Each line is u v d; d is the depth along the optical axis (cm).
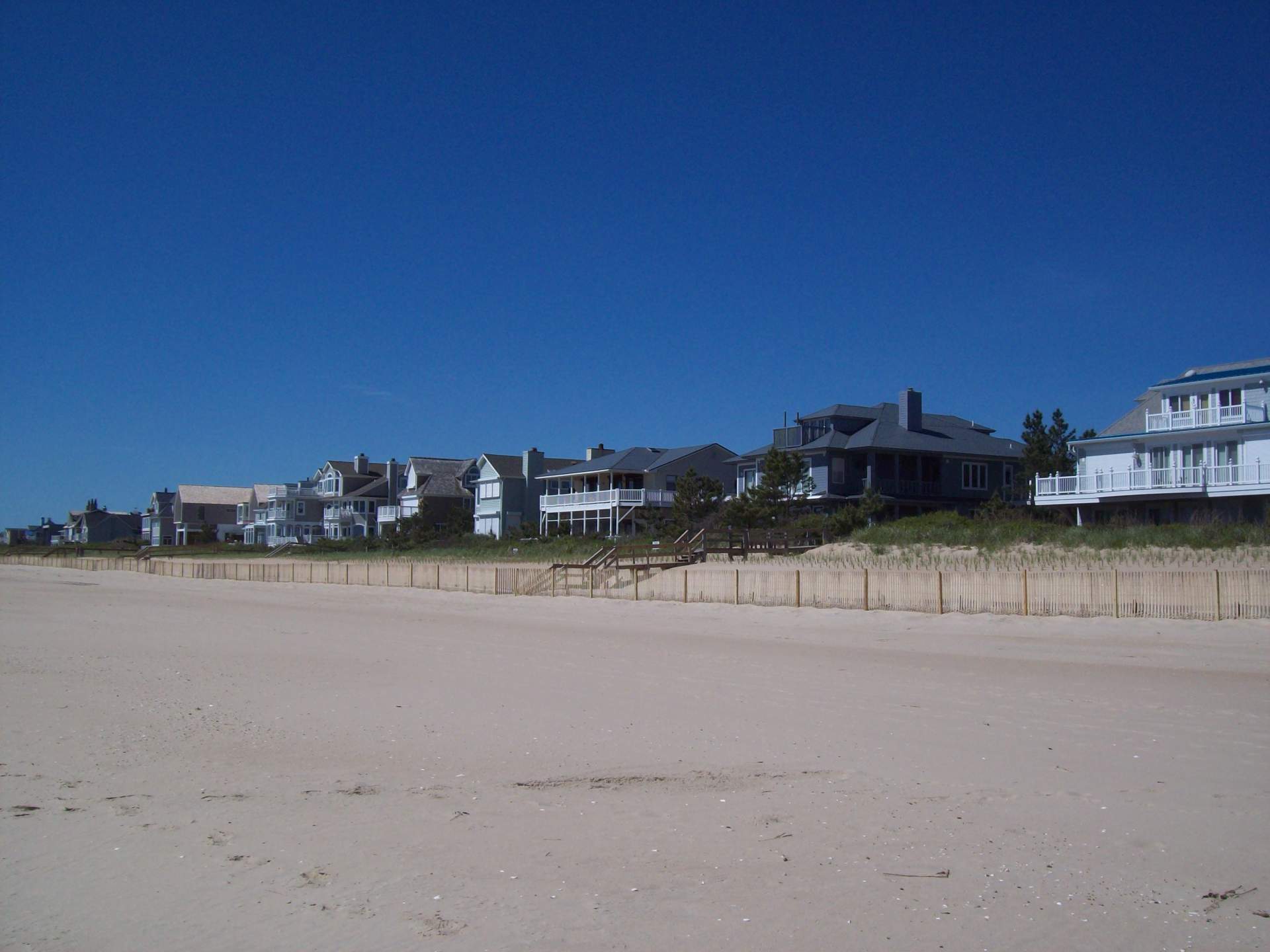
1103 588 2538
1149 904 696
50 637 2652
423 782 1051
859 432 6112
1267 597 2302
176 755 1187
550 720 1400
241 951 625
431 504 9381
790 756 1159
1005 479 6284
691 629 2816
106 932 656
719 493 5859
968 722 1357
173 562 7806
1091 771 1071
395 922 667
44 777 1073
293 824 894
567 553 5559
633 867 775
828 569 3456
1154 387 4788
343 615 3550
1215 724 1320
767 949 624
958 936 643
